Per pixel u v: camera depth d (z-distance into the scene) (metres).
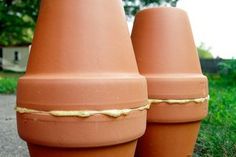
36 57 0.45
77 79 0.41
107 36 0.45
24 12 5.55
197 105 0.60
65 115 0.41
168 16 0.63
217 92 2.21
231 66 3.21
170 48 0.61
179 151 0.61
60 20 0.45
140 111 0.46
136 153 0.64
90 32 0.44
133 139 0.45
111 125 0.42
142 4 4.27
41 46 0.45
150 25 0.63
